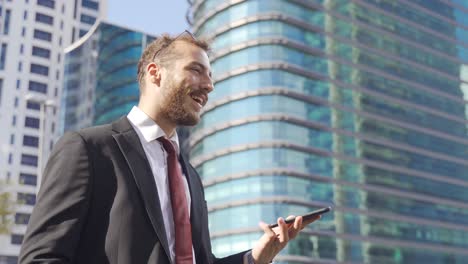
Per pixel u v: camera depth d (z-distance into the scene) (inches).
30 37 4222.4
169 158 90.1
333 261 2169.0
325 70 2485.2
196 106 91.5
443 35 3078.2
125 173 80.7
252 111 2271.2
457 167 2829.7
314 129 2333.9
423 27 3002.0
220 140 2324.1
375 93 2642.7
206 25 2576.3
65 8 4480.8
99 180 79.0
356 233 2299.5
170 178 87.7
